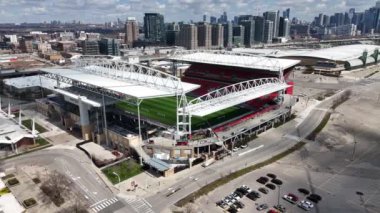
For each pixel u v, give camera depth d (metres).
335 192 90.31
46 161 112.50
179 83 128.25
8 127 134.25
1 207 79.69
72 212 82.00
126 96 135.38
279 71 173.12
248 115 145.38
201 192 90.25
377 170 103.00
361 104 181.88
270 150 118.62
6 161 112.81
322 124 146.38
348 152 116.94
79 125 138.38
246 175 100.00
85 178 100.12
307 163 108.25
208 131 122.38
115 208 84.25
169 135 120.25
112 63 185.62
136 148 113.25
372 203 85.12
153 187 94.31
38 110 174.00
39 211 82.81
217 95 156.75
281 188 92.31
